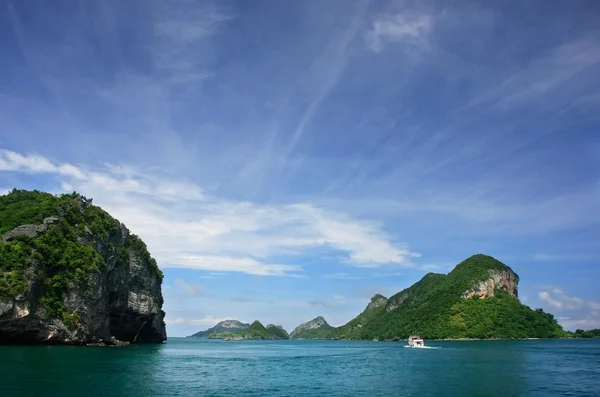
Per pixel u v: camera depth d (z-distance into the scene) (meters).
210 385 56.03
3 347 87.62
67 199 118.69
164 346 157.25
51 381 50.25
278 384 58.69
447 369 76.56
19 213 103.69
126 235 140.00
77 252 105.44
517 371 72.88
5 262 89.56
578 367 78.81
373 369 77.94
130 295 137.25
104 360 75.12
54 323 95.19
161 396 46.19
